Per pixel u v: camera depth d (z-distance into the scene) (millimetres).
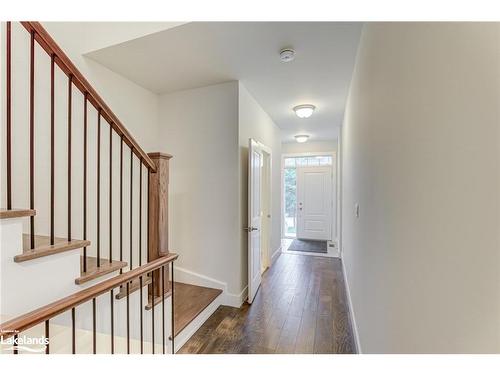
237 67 2441
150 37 1965
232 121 2797
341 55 2209
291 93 3121
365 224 1800
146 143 2951
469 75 518
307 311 2637
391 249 1101
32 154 1213
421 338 764
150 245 1933
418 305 788
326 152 6219
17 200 1869
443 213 627
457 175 562
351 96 2744
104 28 2119
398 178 1001
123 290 1646
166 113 3078
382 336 1257
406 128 906
